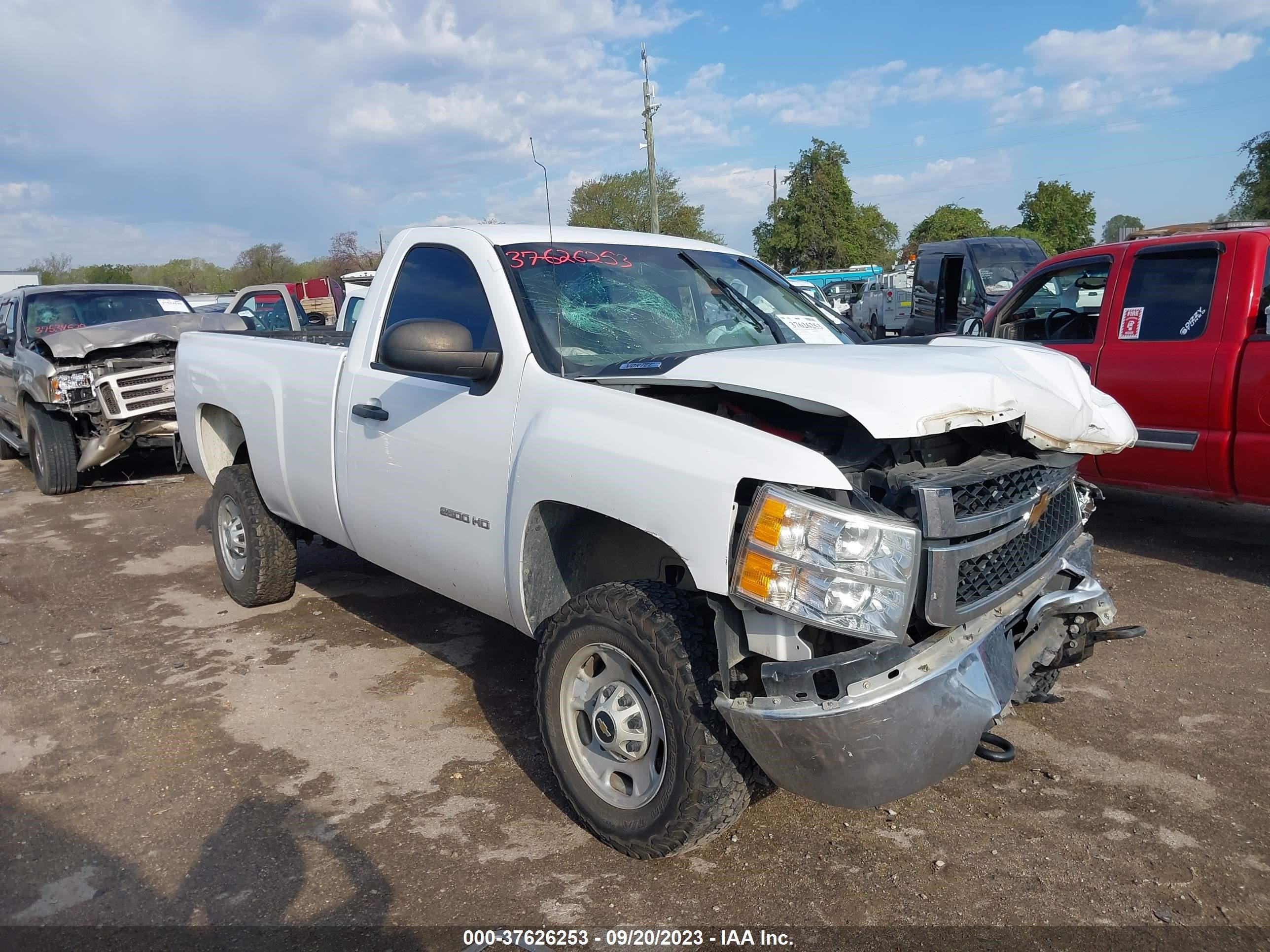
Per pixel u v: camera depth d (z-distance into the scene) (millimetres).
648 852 2857
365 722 3996
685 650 2707
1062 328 6812
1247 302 5379
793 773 2510
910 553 2404
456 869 2947
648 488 2693
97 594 5910
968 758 2561
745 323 3926
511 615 3406
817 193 48312
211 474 5621
